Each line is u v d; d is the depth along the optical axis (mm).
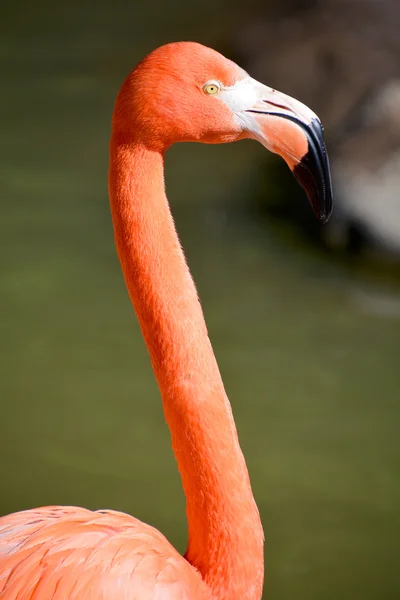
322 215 3346
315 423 6832
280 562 5570
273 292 8703
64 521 3414
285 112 3266
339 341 7879
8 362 7625
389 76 13438
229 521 3416
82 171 11273
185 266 3344
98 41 15844
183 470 3434
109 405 7117
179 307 3305
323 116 12969
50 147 11969
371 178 9609
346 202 9516
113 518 3537
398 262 9172
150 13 17312
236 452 3430
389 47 14109
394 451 6543
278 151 3309
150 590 3289
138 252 3256
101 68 14664
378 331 8047
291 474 6324
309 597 5281
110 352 7801
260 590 3562
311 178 3314
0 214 10133
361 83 13359
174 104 3156
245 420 6855
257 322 8156
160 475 6383
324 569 5523
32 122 12742
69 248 9469
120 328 8164
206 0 17750
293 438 6676
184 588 3371
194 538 3510
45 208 10297
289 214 10273
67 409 7051
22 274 8992
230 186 11062
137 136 3182
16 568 3219
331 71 13766
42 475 6320
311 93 13492
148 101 3141
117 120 3195
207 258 9352
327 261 9352
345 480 6266
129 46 15609
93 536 3381
